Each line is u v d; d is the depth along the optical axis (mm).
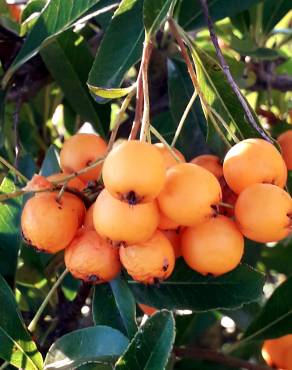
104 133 141
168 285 117
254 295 114
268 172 94
